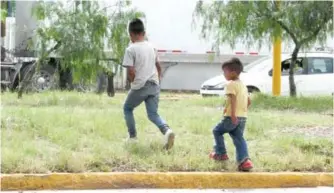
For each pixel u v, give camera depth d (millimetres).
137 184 7375
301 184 7684
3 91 18141
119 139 9500
